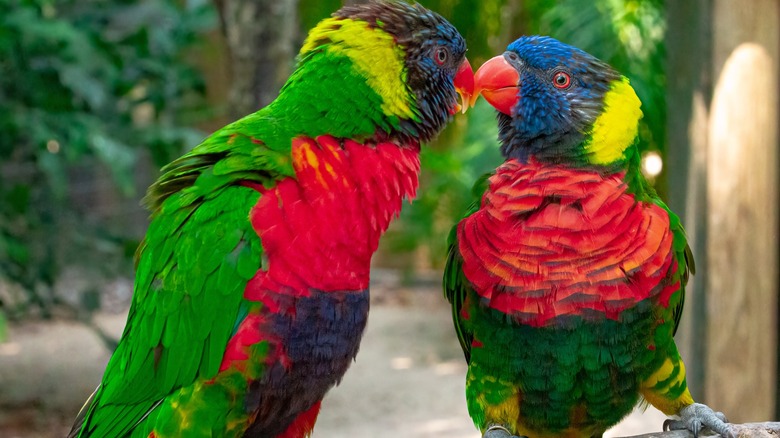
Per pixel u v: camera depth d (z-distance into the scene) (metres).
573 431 0.56
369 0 0.54
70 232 1.00
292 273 0.51
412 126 0.53
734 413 0.72
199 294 0.51
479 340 0.55
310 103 0.52
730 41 0.71
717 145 0.71
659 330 0.54
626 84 0.55
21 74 0.90
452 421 1.02
